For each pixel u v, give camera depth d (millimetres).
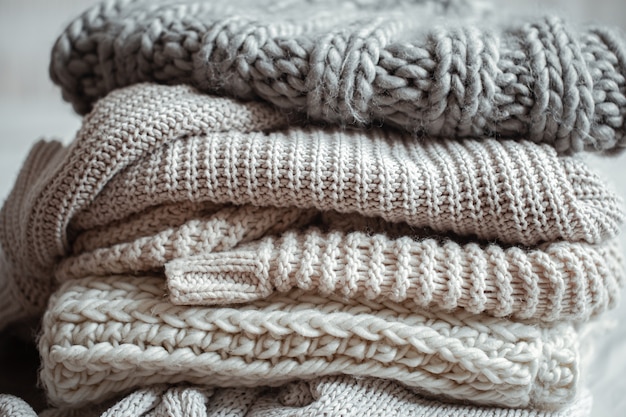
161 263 514
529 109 501
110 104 535
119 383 514
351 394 486
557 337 500
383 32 530
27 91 1455
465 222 492
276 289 507
